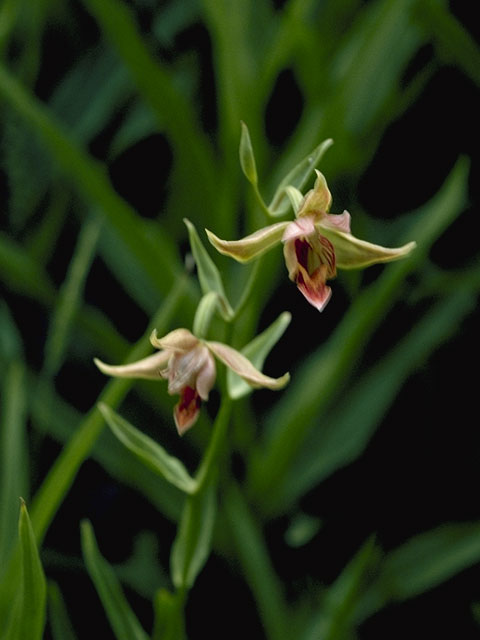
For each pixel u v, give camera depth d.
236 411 0.52
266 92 0.53
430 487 0.55
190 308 0.51
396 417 0.55
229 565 0.52
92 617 0.53
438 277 0.54
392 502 0.55
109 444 0.51
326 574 0.54
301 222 0.41
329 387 0.51
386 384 0.52
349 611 0.47
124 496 0.54
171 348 0.42
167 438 0.53
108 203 0.50
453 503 0.54
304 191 0.53
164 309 0.47
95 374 0.55
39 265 0.54
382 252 0.41
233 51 0.53
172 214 0.55
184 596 0.43
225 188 0.53
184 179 0.54
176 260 0.53
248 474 0.52
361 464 0.55
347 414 0.53
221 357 0.42
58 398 0.52
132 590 0.53
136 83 0.51
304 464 0.52
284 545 0.54
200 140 0.52
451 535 0.51
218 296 0.43
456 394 0.55
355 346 0.50
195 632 0.53
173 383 0.42
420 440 0.55
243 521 0.50
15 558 0.43
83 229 0.54
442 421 0.55
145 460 0.43
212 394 0.54
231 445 0.52
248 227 0.53
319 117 0.53
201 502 0.43
